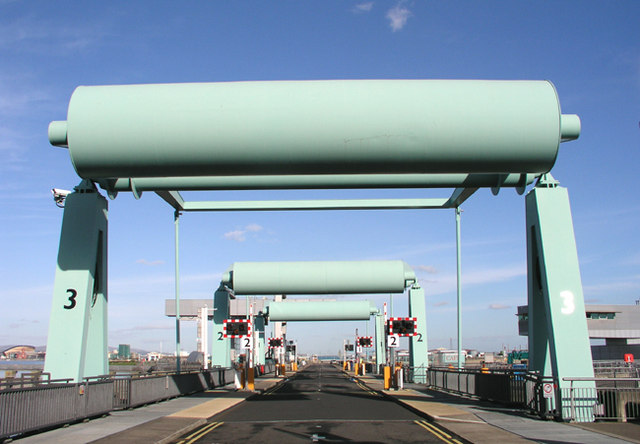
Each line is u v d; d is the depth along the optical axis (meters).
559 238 18.47
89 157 16.91
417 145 16.67
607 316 70.88
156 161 16.95
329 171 17.42
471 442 13.51
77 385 16.69
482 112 16.64
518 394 21.09
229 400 25.80
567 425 16.23
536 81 17.36
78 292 18.23
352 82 17.20
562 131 17.17
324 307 52.75
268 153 16.80
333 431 16.19
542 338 19.39
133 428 15.72
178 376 27.61
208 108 16.72
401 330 33.97
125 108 16.77
